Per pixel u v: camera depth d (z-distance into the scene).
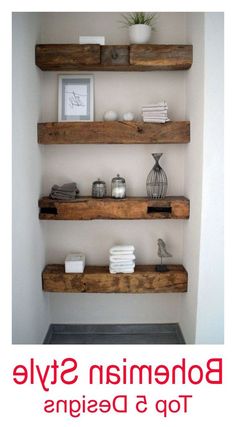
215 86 2.27
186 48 2.58
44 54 2.59
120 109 2.85
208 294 2.42
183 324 2.88
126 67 2.69
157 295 3.04
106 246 2.98
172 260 2.99
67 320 3.06
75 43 2.80
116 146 2.89
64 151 2.89
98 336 3.02
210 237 2.36
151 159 2.89
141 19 2.67
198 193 2.42
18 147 2.18
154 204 2.68
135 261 2.99
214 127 2.29
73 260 2.78
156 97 2.84
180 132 2.65
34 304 2.55
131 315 3.05
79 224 2.96
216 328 2.44
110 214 2.69
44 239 2.90
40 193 2.78
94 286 2.77
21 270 2.23
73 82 2.82
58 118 2.80
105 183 2.90
